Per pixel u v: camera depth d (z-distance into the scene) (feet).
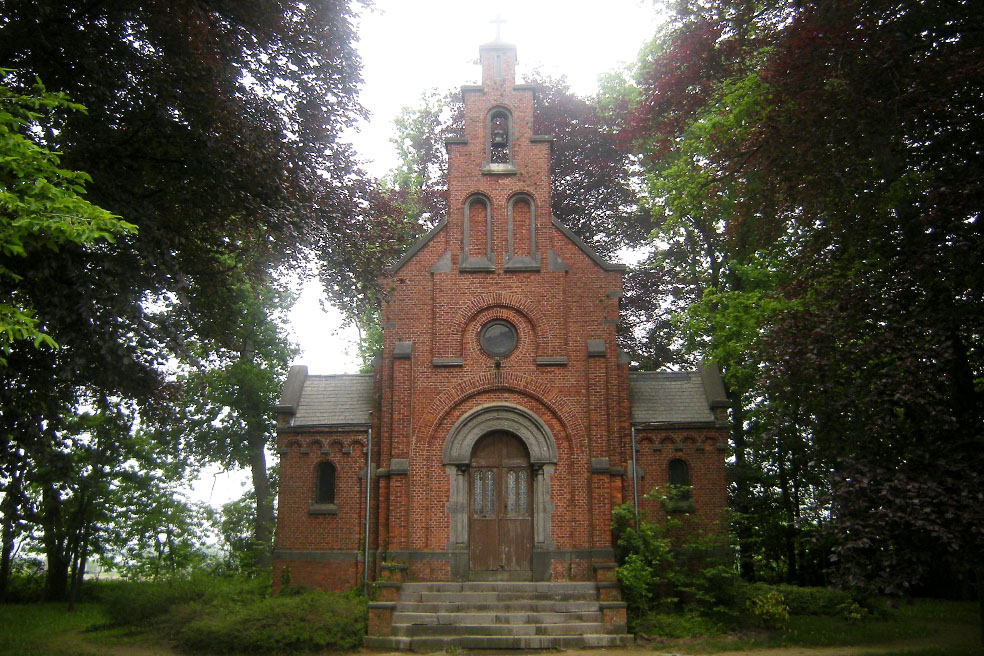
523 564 71.31
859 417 44.98
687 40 68.13
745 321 78.54
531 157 79.25
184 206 54.54
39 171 33.55
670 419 77.41
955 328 44.19
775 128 54.44
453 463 72.64
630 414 78.18
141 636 68.33
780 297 61.82
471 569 71.26
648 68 82.58
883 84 48.70
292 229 52.31
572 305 76.23
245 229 57.11
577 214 113.60
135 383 50.90
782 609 66.74
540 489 71.87
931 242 45.34
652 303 112.16
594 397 73.41
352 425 77.92
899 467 41.78
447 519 71.72
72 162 46.26
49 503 59.16
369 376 84.28
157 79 47.83
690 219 98.48
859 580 40.50
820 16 49.42
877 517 40.60
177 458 113.29
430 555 70.74
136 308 43.50
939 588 100.01
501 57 81.76
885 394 42.47
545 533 71.00
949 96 46.73
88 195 45.39
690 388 81.20
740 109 66.95
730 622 66.54
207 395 114.52
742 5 60.64
